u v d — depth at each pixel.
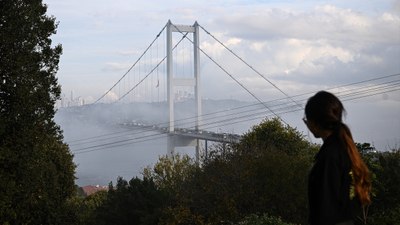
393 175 11.18
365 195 2.68
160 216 16.75
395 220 8.59
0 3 15.95
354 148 2.69
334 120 2.74
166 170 23.00
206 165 18.22
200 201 16.38
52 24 17.12
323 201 2.61
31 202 16.22
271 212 15.62
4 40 15.53
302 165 16.28
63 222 17.83
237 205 15.88
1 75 15.79
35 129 16.16
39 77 16.50
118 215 18.14
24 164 15.86
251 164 16.42
